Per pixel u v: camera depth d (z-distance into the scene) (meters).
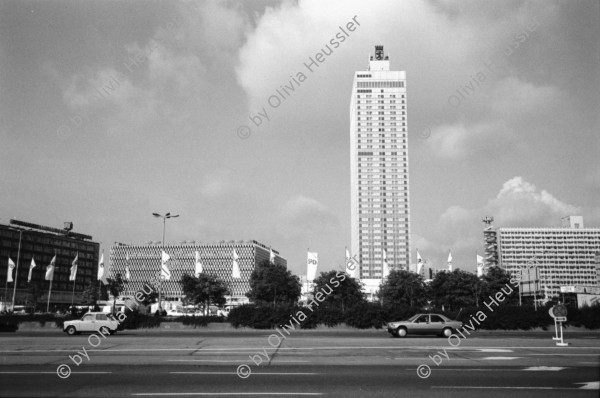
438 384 13.57
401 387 13.08
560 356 20.56
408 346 25.45
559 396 11.91
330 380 14.16
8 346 24.44
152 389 12.55
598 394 12.14
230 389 12.61
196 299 67.69
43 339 29.59
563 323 44.38
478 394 12.14
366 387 13.05
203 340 29.52
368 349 23.70
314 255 63.69
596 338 32.34
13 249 144.12
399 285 68.25
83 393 11.95
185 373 15.34
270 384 13.41
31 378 14.20
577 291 106.75
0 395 11.63
